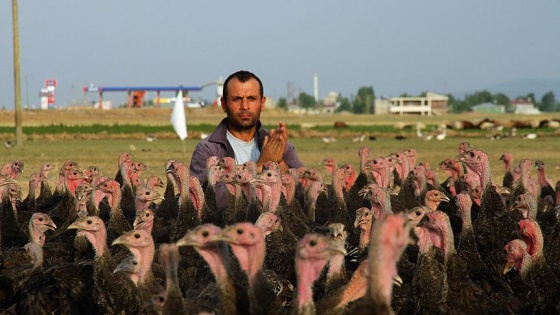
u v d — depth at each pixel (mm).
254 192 16516
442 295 12109
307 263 9344
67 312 12555
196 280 12820
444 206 19078
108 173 38500
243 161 18234
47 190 23922
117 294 12508
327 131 92875
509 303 12648
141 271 11836
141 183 22719
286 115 188250
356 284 9977
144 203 17188
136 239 11773
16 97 62594
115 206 17625
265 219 13914
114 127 96125
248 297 10312
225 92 17938
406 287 12656
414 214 14109
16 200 20125
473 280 13234
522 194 18547
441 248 12320
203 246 10328
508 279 14078
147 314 11227
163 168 42406
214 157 18172
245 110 17766
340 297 10023
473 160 17297
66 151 57594
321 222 20000
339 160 49219
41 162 46406
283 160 19906
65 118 132625
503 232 15938
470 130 97125
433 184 23844
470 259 13781
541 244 13242
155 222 17094
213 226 10391
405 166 24953
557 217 15531
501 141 72938
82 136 81438
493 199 16750
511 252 13328
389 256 7695
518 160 48156
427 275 12172
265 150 17734
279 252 13875
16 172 24688
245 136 18281
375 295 7688
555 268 13961
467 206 14039
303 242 9344
